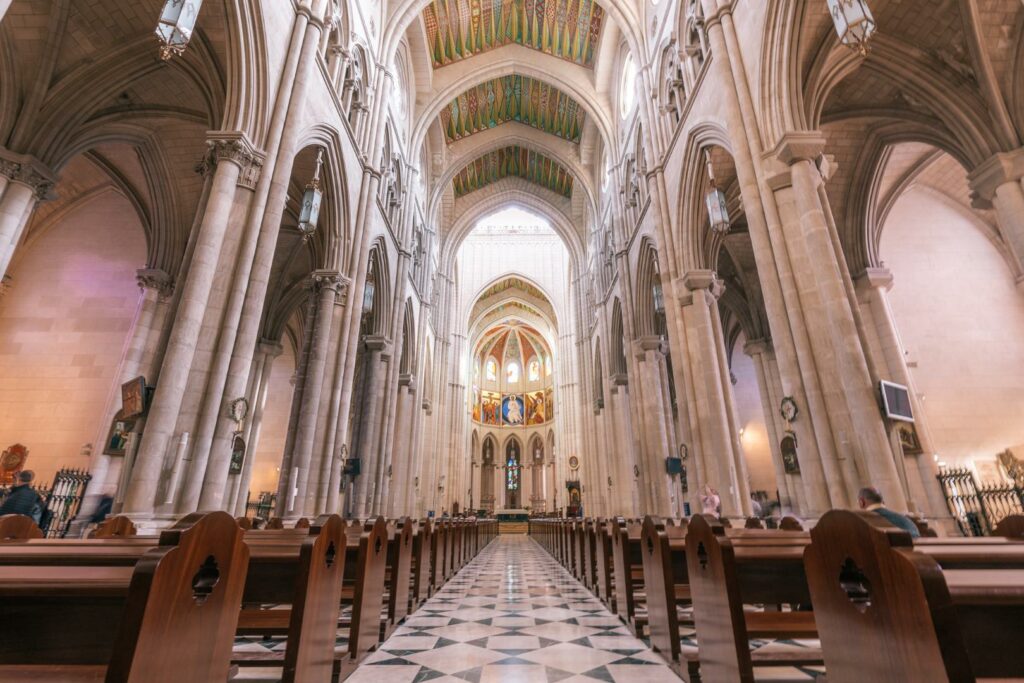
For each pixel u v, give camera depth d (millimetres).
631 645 4867
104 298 15961
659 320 17969
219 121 9820
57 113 10727
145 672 1677
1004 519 4277
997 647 1780
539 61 22375
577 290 30234
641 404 17344
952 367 15828
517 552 19266
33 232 16438
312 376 12336
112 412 14320
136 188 15039
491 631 5469
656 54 14812
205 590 2232
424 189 25281
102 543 3266
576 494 37875
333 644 3672
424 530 7336
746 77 9289
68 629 1954
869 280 13852
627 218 19312
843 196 14109
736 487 10781
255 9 8938
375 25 15859
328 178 12844
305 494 11609
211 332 7922
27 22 10102
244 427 17484
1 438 14469
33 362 15227
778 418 17312
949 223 17281
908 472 13000
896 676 1636
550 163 29047
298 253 18047
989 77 9523
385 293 18328
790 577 3273
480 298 43500
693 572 3709
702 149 11945
